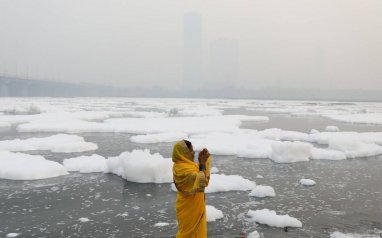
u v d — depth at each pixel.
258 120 35.97
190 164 4.25
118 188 9.48
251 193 8.83
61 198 8.54
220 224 6.75
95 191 9.18
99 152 15.20
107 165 11.41
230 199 8.48
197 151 15.38
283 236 6.12
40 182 10.08
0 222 6.93
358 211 7.56
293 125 30.50
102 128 23.72
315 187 9.66
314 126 29.66
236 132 22.05
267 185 9.90
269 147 15.80
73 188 9.45
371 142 18.48
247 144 15.88
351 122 34.31
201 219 4.25
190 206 4.22
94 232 6.39
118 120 30.80
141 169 10.09
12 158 12.16
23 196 8.70
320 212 7.49
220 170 11.85
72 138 18.22
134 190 9.28
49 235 6.26
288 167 12.40
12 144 16.28
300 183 10.11
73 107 58.19
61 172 11.10
